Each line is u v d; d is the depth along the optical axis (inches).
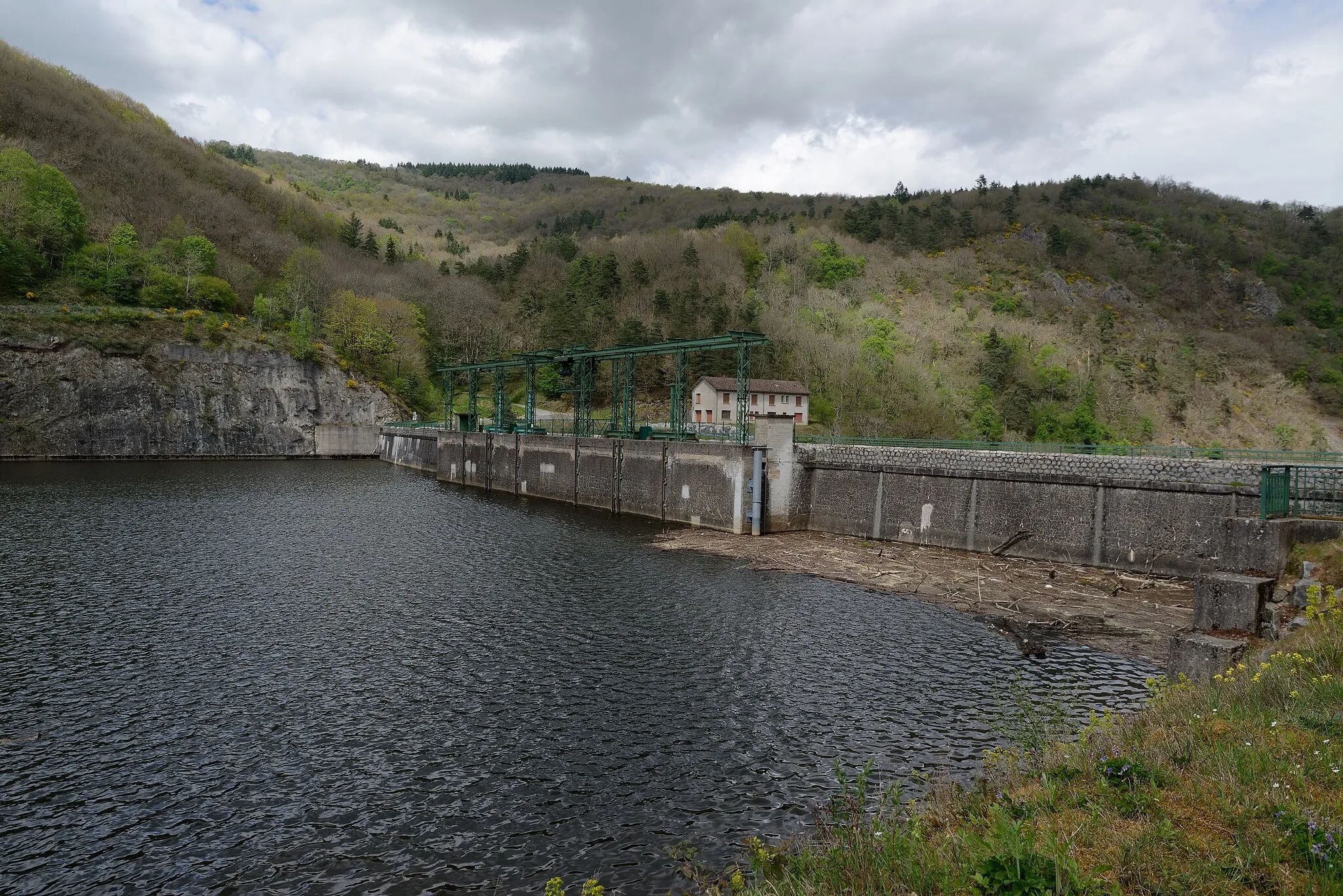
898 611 1179.9
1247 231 6835.6
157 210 4891.7
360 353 4648.1
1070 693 842.2
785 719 774.5
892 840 358.0
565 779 655.8
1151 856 288.8
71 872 526.0
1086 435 3459.6
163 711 791.7
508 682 879.1
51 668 900.6
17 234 3777.1
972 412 3614.7
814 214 7588.6
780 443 1895.9
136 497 2310.5
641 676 896.9
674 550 1673.2
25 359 3348.9
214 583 1318.9
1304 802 314.5
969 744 713.6
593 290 4968.0
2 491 2324.1
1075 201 7381.9
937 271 5831.7
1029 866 269.1
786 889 358.6
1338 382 4399.6
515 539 1800.0
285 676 890.7
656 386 4136.3
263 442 4023.1
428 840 565.9
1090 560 1449.3
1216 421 3937.0
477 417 3403.1
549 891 379.9
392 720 773.9
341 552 1614.2
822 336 3983.8
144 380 3649.1
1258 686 478.3
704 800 617.6
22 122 4854.8
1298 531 879.1
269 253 5216.5
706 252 5708.7
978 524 1615.4
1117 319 5295.3
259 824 586.9
